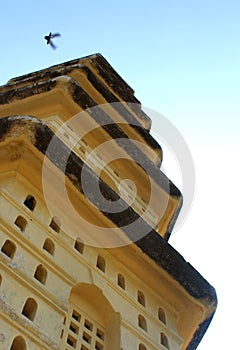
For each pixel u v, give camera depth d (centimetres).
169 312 1853
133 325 1647
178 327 1877
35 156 1639
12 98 2162
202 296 1873
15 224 1523
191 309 1884
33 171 1642
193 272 1884
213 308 1889
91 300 1650
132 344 1594
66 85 2144
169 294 1861
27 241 1502
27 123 1633
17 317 1309
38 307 1391
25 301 1373
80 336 1535
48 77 2477
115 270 1761
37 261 1499
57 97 2147
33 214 1588
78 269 1614
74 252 1636
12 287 1368
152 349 1645
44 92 2147
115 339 1580
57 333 1379
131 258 1797
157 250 1827
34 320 1355
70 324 1542
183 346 1922
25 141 1625
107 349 1566
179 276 1852
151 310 1775
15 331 1289
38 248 1518
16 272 1400
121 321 1616
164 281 1847
